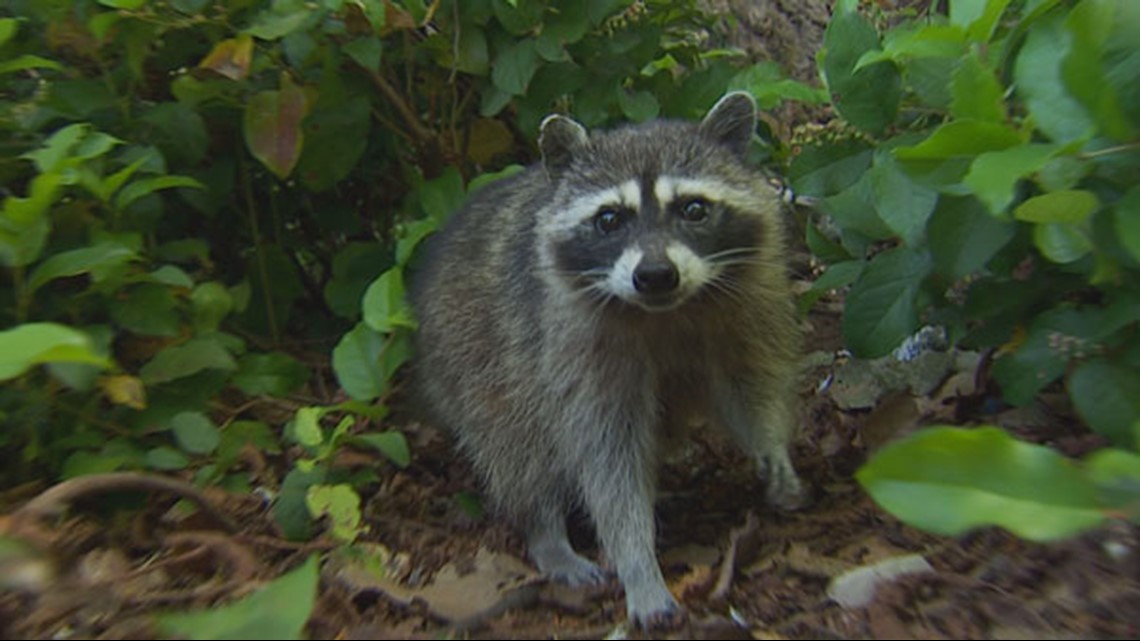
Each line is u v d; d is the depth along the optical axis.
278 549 1.54
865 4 1.83
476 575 1.54
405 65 1.82
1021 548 1.48
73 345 1.40
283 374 1.71
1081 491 1.35
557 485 1.63
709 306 1.60
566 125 1.64
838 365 1.81
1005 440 1.36
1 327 1.59
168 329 1.62
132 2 1.64
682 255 1.57
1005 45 1.52
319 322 1.90
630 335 1.60
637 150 1.62
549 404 1.62
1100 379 1.50
